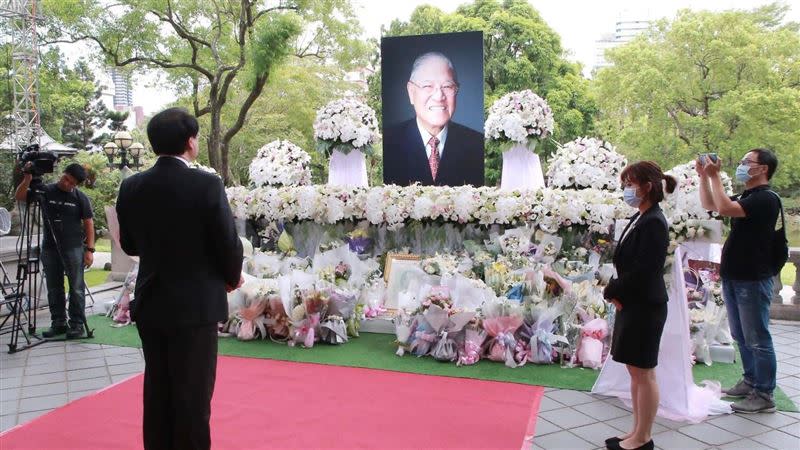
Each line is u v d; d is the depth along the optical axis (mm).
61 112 24922
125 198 2686
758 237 3826
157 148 2666
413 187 6312
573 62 21734
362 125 7324
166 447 2664
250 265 6348
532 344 4875
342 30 15039
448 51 7773
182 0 14023
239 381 4453
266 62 13156
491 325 4953
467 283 5195
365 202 6309
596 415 3816
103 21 13875
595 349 4777
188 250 2582
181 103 16938
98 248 16750
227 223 2605
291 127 20875
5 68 17359
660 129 16719
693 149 15961
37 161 5695
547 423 3688
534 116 6754
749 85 15438
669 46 16781
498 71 18969
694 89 16328
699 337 4930
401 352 5129
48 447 3344
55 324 5988
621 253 3277
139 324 2615
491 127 6922
